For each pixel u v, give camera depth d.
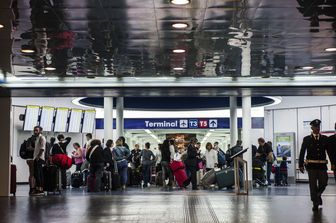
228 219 9.83
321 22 9.75
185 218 10.00
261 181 22.31
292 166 26.97
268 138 30.34
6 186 16.72
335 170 11.76
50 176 16.81
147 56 12.90
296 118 29.19
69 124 27.98
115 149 19.80
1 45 11.50
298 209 11.70
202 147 45.00
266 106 29.77
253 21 9.66
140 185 23.48
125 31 10.34
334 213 10.90
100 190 18.44
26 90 16.61
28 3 8.41
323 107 28.02
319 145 11.63
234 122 25.45
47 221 9.66
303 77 16.39
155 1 8.36
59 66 14.13
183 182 20.36
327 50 12.37
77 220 9.77
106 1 8.34
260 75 15.95
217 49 12.16
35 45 11.52
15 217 10.30
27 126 25.73
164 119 29.03
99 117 29.78
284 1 8.40
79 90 16.97
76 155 22.36
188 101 29.08
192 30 10.34
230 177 19.95
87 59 13.19
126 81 16.86
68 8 8.72
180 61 13.63
